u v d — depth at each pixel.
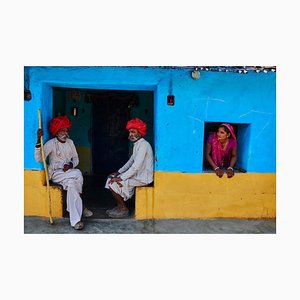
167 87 5.23
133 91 8.20
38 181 5.29
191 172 5.35
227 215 5.42
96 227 5.11
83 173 8.37
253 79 5.28
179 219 5.36
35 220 5.23
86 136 8.32
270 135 5.37
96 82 5.19
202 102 5.27
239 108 5.31
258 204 5.44
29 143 5.23
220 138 5.45
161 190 5.34
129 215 5.54
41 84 5.18
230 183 5.39
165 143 5.29
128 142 8.41
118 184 5.34
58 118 5.36
